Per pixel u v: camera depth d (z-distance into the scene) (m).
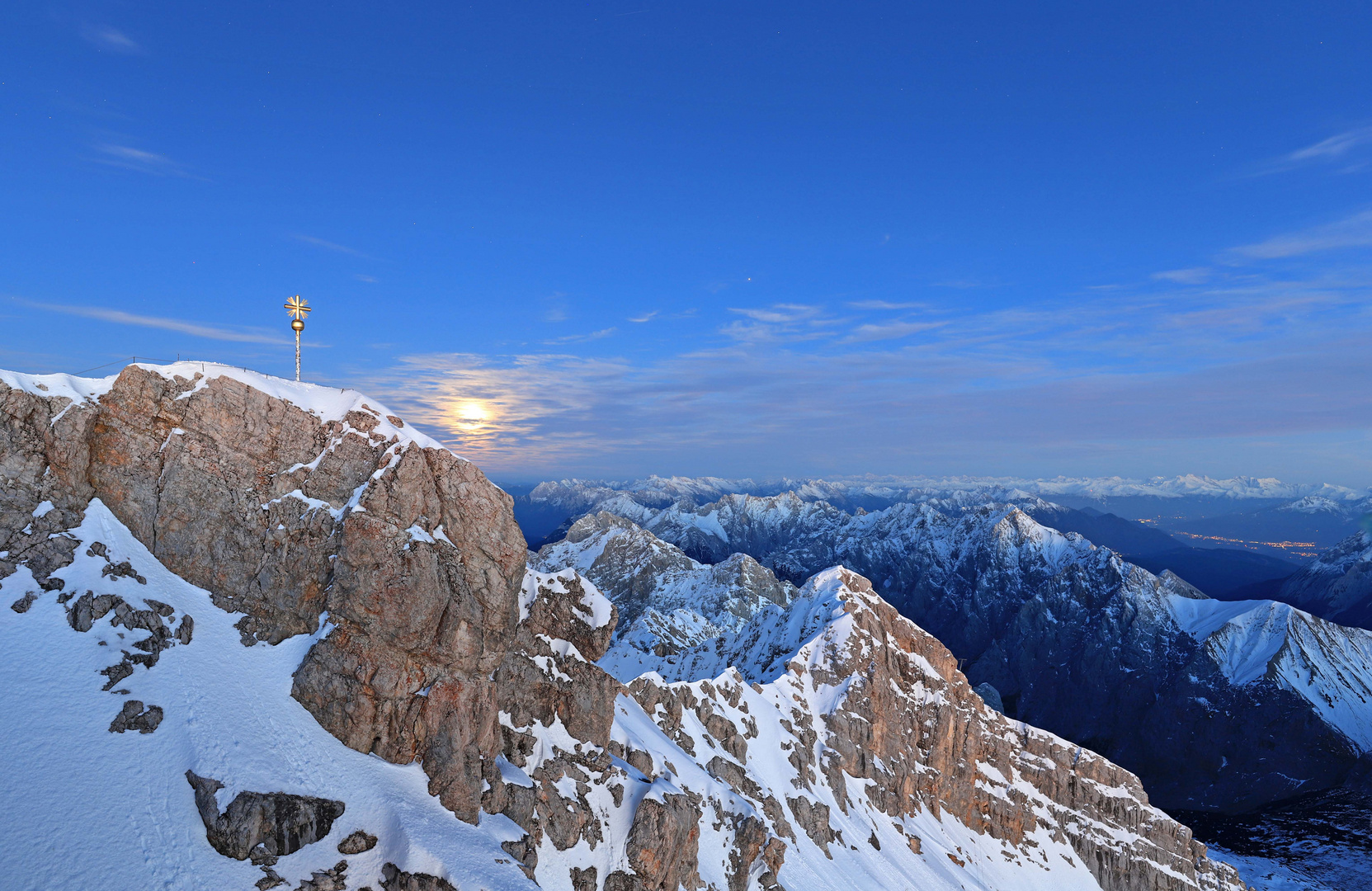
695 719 133.00
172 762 48.12
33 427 57.59
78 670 50.25
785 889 101.62
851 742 162.88
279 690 57.47
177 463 61.59
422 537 63.94
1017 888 172.12
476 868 53.09
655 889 72.06
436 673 62.78
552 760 74.25
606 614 85.88
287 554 62.38
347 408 70.00
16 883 38.78
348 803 52.97
